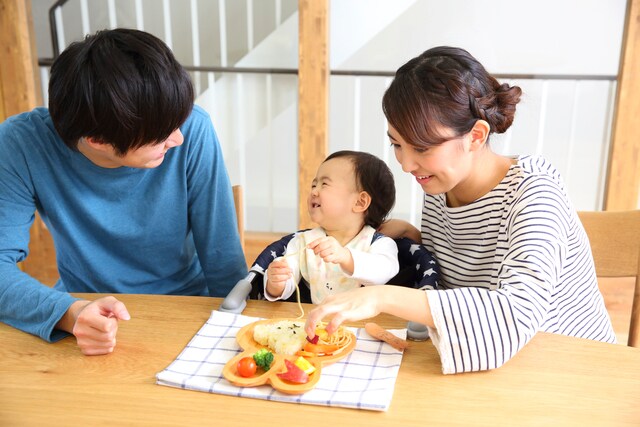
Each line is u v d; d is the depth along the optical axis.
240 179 2.95
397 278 1.28
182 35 2.77
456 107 0.93
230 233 1.35
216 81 2.81
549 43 2.54
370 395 0.82
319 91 2.59
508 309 0.89
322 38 2.53
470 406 0.81
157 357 0.93
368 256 1.17
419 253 1.24
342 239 1.30
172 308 1.10
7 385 0.86
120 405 0.81
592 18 2.48
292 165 2.88
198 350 0.94
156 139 0.99
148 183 1.26
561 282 1.11
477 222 1.12
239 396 0.83
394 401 0.82
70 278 1.31
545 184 1.04
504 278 0.96
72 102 0.94
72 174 1.19
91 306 0.96
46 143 1.16
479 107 0.95
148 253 1.32
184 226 1.33
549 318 1.11
